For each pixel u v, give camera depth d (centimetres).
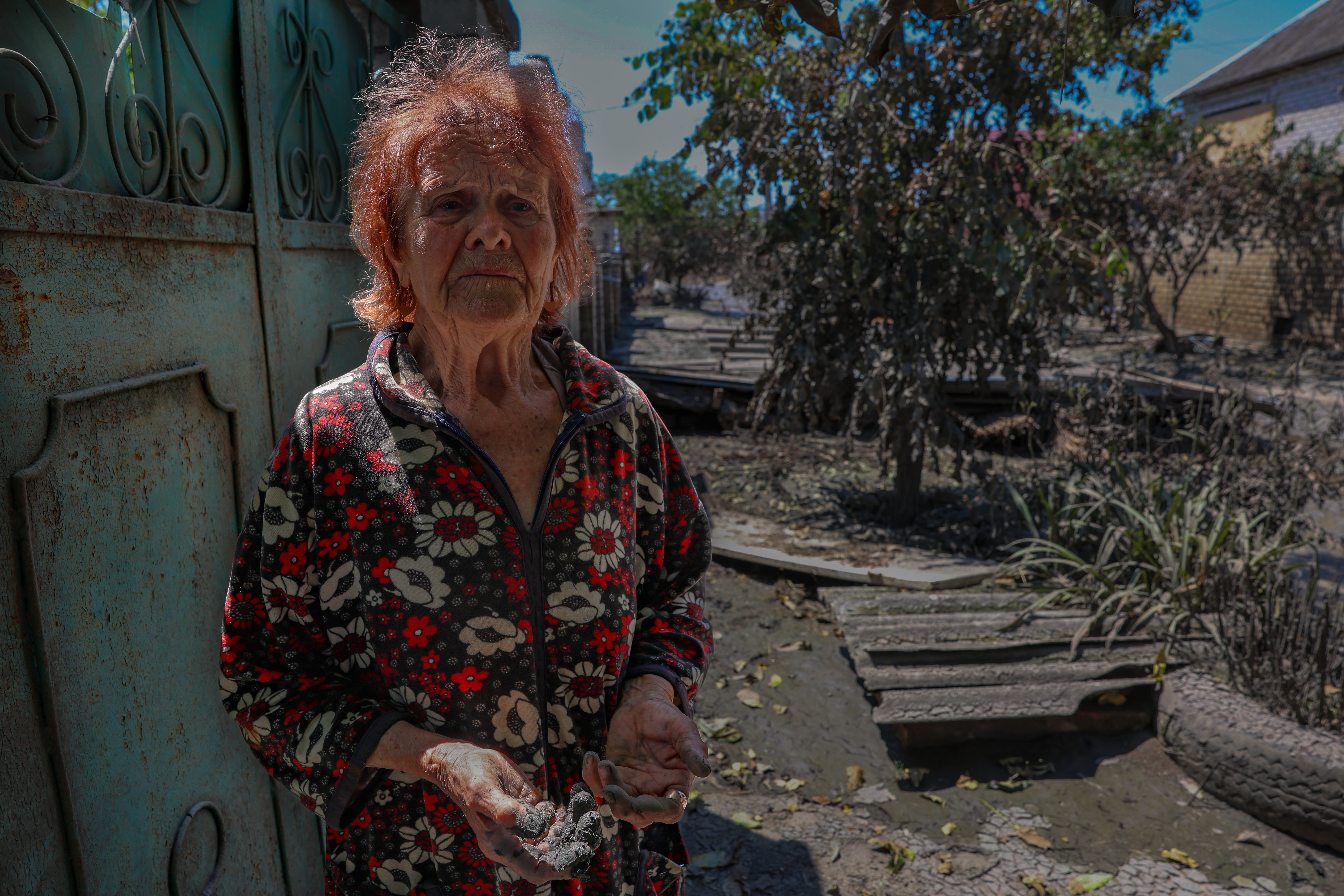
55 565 93
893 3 98
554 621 99
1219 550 336
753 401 553
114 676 105
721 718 321
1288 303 1363
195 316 125
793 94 464
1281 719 265
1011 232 403
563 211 104
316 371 176
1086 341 1318
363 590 94
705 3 472
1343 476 523
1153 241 1265
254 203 145
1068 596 350
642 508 114
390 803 99
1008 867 241
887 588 396
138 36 112
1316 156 1266
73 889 97
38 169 92
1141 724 301
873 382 458
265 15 149
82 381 98
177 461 121
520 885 98
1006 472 501
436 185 91
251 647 100
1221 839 251
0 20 87
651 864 116
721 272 2750
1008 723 295
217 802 132
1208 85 1684
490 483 95
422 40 103
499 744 96
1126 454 464
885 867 242
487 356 100
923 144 446
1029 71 443
